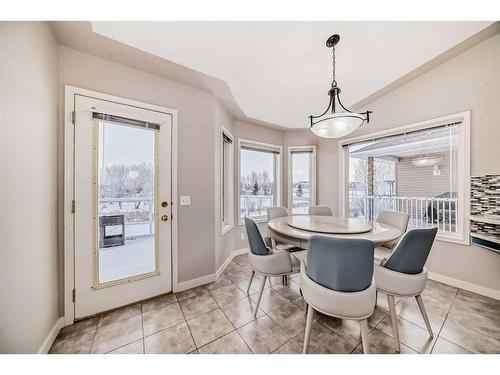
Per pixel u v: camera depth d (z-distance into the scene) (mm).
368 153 3916
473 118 2062
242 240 3545
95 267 1738
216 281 2441
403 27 1583
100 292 1757
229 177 3275
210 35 1556
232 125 3326
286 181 4117
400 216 2086
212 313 1774
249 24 1459
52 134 1479
